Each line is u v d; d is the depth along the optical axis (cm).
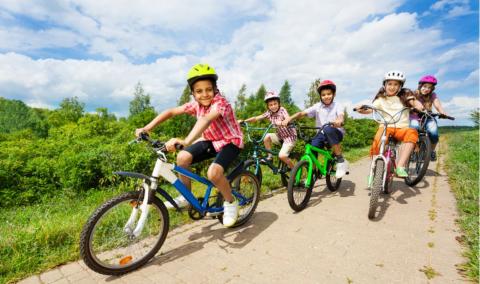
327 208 384
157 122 286
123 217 278
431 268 232
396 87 388
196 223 344
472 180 454
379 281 219
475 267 222
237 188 335
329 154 416
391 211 362
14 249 254
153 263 257
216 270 242
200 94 267
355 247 272
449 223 316
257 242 290
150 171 580
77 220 321
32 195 510
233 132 283
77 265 253
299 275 231
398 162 374
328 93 425
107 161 552
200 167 639
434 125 475
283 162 513
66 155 581
